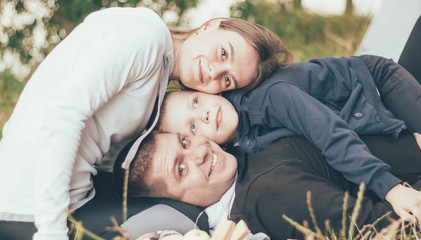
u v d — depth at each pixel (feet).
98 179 5.91
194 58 6.00
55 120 4.74
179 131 5.80
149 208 5.24
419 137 5.82
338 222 4.86
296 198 5.00
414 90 6.13
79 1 11.66
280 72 6.31
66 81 4.90
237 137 6.23
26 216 5.06
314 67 6.40
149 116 5.83
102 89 4.95
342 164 5.19
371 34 9.08
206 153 5.34
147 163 5.24
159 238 4.72
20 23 11.94
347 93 6.20
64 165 4.73
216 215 5.34
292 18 15.21
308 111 5.50
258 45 6.20
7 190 5.03
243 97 6.20
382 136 5.81
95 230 5.02
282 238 5.12
